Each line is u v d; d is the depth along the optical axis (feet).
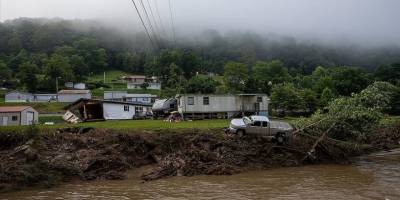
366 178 80.48
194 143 96.27
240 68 351.25
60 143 89.35
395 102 231.30
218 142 96.99
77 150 88.07
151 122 140.97
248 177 82.43
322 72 412.36
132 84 432.25
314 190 69.00
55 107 269.03
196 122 141.90
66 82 418.51
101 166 83.05
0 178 70.28
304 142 104.83
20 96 319.68
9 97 316.60
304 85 372.17
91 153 86.63
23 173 72.84
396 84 332.19
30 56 554.87
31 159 79.15
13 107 159.63
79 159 83.87
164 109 182.19
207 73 524.11
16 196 65.41
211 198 63.10
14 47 612.70
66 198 63.72
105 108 169.58
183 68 476.54
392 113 238.89
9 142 89.30
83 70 501.97
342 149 110.42
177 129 103.50
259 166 92.89
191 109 170.40
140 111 183.73
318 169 93.04
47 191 69.21
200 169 86.07
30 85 388.16
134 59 584.40
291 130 102.68
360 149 121.19
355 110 111.75
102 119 161.89
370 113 111.65
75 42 616.80
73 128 99.91
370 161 106.83
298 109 228.22
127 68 583.17
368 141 133.49
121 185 74.13
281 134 101.55
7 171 72.49
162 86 432.25
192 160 88.48
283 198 63.00
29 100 324.80
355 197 63.00
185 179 79.92
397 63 376.07
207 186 72.84
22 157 80.18
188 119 162.20
